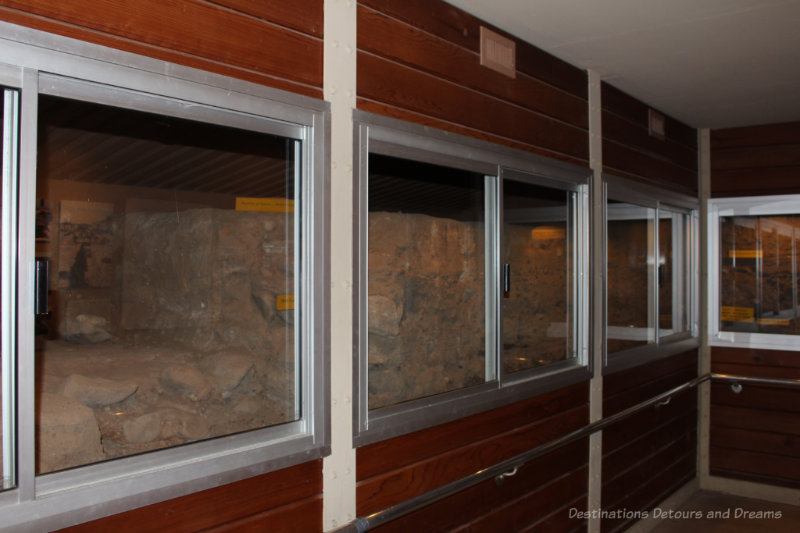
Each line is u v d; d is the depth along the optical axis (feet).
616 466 10.02
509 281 7.66
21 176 3.67
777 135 12.78
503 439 7.48
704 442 13.30
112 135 4.84
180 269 5.97
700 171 13.32
